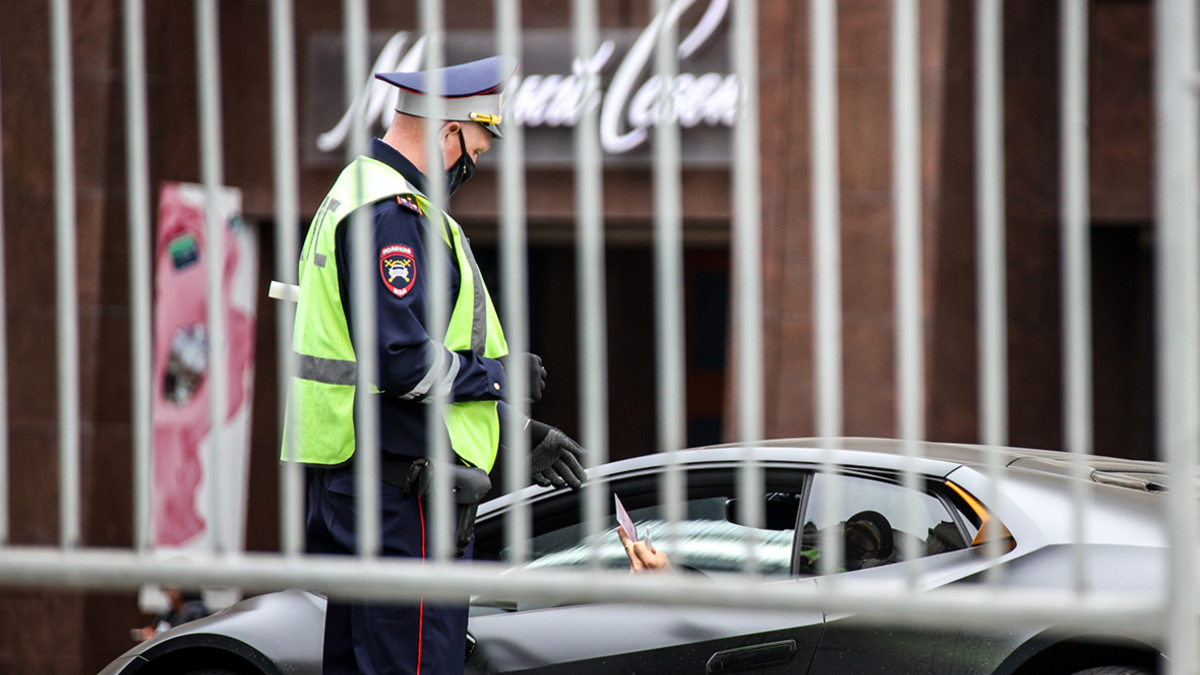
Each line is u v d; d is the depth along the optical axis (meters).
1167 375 7.01
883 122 36.56
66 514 8.17
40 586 8.16
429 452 10.75
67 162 8.29
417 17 39.38
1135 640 10.30
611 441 44.28
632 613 12.67
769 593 7.49
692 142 37.62
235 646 14.33
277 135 8.11
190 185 39.28
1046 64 36.66
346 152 39.41
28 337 39.31
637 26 38.16
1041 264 36.59
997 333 7.36
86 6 39.66
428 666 10.80
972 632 10.91
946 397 36.66
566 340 44.53
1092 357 38.38
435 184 8.66
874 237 36.66
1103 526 11.16
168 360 36.53
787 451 12.75
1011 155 36.66
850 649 11.41
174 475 35.91
